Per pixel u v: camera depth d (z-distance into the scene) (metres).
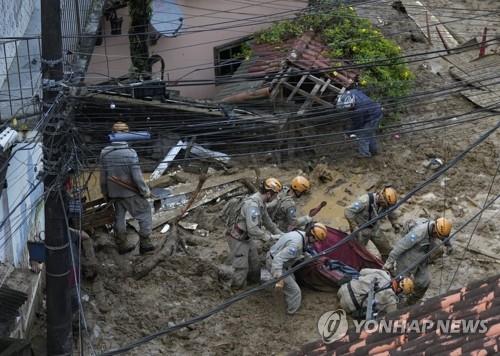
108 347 12.45
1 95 13.62
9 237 12.53
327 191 16.81
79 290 11.63
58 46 10.02
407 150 18.22
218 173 17.12
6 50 14.41
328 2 20.75
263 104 17.66
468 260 14.64
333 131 17.55
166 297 13.51
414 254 12.57
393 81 18.45
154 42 19.58
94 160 14.51
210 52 20.39
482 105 19.84
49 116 10.15
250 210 12.82
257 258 13.58
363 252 13.67
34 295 12.87
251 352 12.40
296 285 12.90
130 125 16.52
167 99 17.34
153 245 14.45
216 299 13.49
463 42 23.81
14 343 10.59
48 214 10.84
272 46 19.22
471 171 17.47
